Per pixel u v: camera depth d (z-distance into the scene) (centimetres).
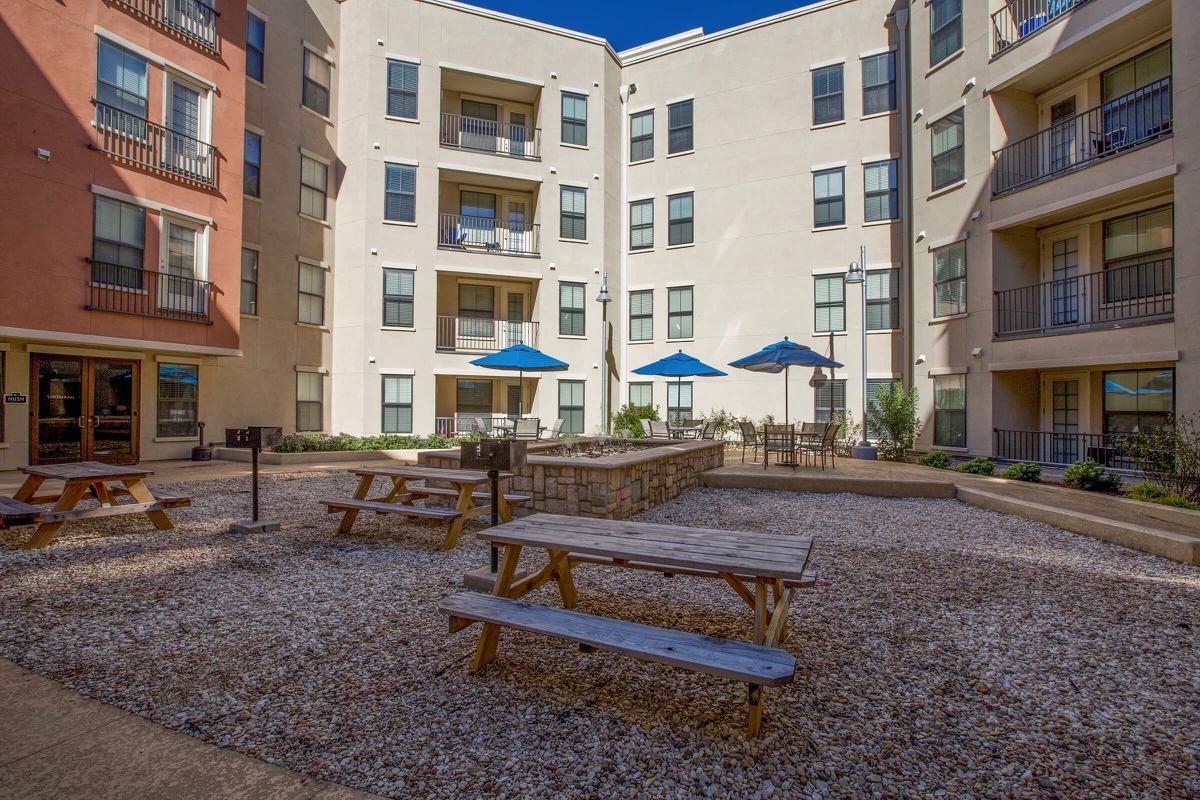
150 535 641
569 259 1983
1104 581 505
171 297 1270
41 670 320
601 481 723
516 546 362
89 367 1256
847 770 239
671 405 1977
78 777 227
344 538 636
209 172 1343
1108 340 1029
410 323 1812
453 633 338
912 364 1555
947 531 701
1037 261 1287
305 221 1736
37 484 719
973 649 363
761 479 1027
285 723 269
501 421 1944
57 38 1091
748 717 265
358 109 1805
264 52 1620
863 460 1448
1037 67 1178
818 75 1806
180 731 262
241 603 427
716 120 1947
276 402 1648
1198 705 299
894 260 1683
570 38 2003
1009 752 255
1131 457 895
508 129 2042
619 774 234
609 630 281
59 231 1089
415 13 1842
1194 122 912
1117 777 239
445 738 258
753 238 1872
